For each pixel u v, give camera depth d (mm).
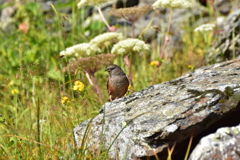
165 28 16453
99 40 9516
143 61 14039
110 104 7480
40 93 10523
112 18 17172
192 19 16375
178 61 13562
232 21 13367
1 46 15320
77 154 6480
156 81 11984
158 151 6027
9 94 11023
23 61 13758
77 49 9250
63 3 18188
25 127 8688
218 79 7211
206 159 5641
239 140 5730
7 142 7578
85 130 6645
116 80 9648
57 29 16031
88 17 17781
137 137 6238
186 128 6070
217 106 6348
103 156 6410
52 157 6734
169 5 9914
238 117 6535
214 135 5836
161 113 6520
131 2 17359
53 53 14344
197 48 14102
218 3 16422
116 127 6660
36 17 17609
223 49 12992
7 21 17859
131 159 6160
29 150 6914
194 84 7277
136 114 6730
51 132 7832
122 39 9648
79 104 8859
